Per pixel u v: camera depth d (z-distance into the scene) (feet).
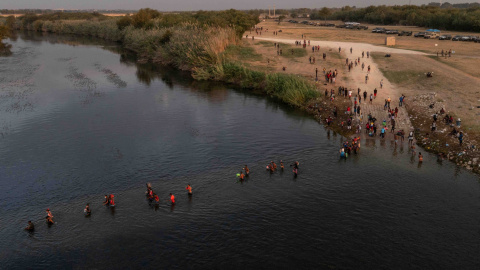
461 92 187.01
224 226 94.99
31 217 99.66
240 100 216.33
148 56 368.48
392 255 83.92
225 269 80.48
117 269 80.74
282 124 171.53
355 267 80.43
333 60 295.28
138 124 172.76
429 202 103.60
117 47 459.73
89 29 610.24
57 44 491.72
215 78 274.57
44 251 86.63
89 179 120.06
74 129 165.78
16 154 139.23
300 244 87.97
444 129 146.20
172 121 177.47
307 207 102.78
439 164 125.39
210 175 121.80
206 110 195.93
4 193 111.96
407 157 131.64
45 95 223.92
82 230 93.86
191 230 93.45
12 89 237.66
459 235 89.86
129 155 137.90
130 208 103.09
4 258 84.53
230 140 152.25
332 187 112.98
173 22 428.97
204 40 307.37
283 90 217.77
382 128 154.20
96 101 211.82
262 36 481.46
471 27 434.71
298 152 139.03
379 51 321.73
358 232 91.86
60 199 108.47
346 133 155.02
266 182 116.57
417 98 185.47
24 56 383.24
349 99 193.98
